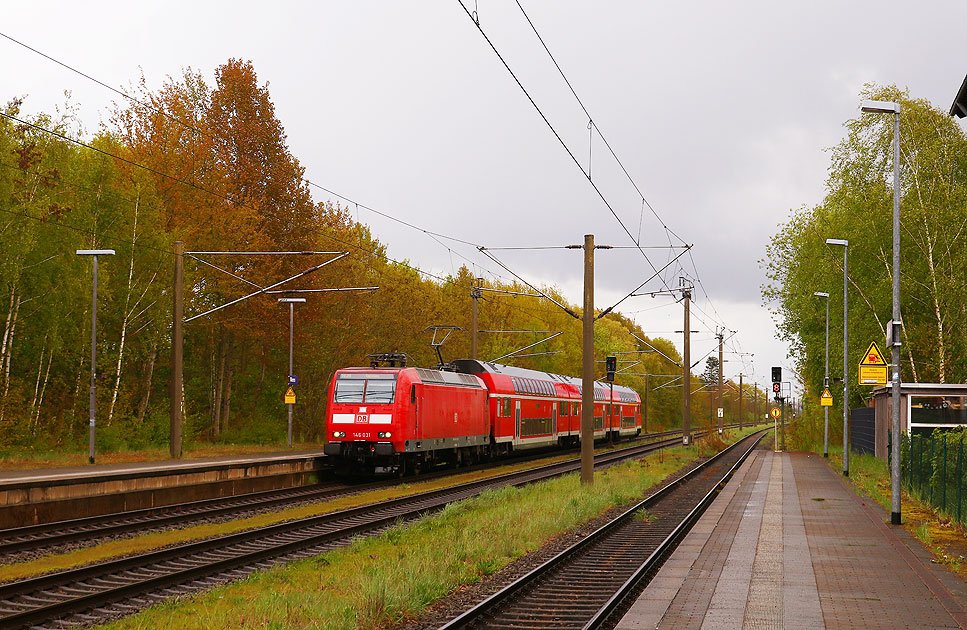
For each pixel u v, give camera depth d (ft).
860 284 146.61
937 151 136.67
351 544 55.36
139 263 144.36
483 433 129.59
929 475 76.18
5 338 121.39
